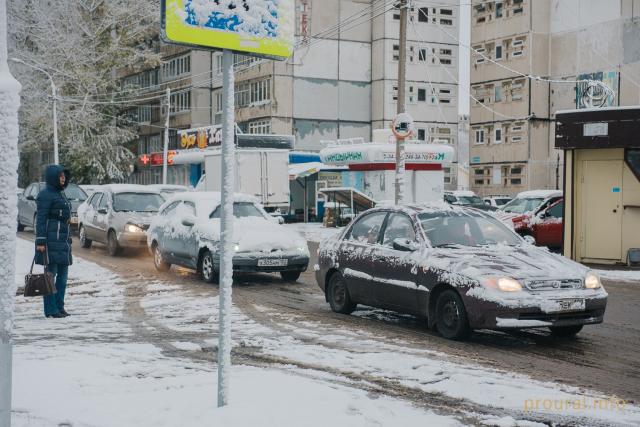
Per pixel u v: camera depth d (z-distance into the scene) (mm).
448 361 7754
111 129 54812
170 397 5824
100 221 21281
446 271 9117
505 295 8555
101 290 13789
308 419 5188
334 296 11352
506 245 10000
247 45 5219
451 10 58969
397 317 10859
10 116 4023
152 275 16172
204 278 14945
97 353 7820
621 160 19078
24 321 10344
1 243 3988
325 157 34500
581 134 19094
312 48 54938
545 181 57000
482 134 60719
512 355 8195
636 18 50594
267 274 16672
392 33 56438
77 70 50438
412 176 32438
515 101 57719
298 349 8258
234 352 8102
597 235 19469
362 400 5891
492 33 59594
